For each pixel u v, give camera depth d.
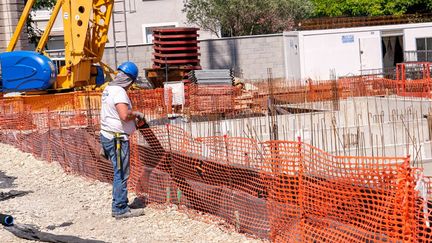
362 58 30.16
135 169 9.99
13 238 8.00
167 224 8.36
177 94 19.23
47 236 7.88
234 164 8.26
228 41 31.61
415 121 15.24
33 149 13.97
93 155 11.41
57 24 39.34
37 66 19.50
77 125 14.90
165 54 23.16
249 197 7.70
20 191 10.67
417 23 30.86
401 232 5.70
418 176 5.74
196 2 35.34
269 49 31.58
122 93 8.66
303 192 6.90
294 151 7.39
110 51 30.81
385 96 20.12
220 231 7.89
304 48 29.80
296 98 21.34
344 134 13.23
